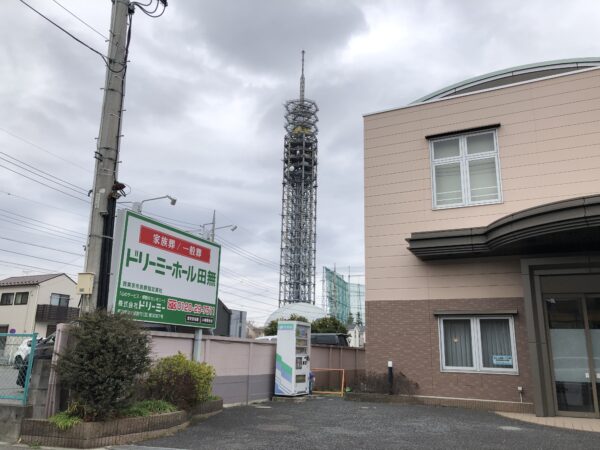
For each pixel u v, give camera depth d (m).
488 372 12.84
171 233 10.45
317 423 9.75
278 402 13.65
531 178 13.32
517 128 13.75
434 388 13.35
